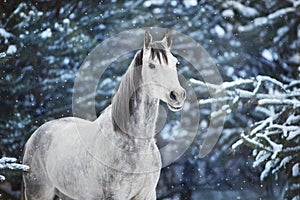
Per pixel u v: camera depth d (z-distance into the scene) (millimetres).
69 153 7027
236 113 14219
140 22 15461
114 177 6500
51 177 7449
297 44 15781
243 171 15672
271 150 9406
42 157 7672
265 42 16266
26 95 13703
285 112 9648
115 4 15430
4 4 14289
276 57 16219
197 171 15719
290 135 9453
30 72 13680
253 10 16391
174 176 15648
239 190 15930
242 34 16312
